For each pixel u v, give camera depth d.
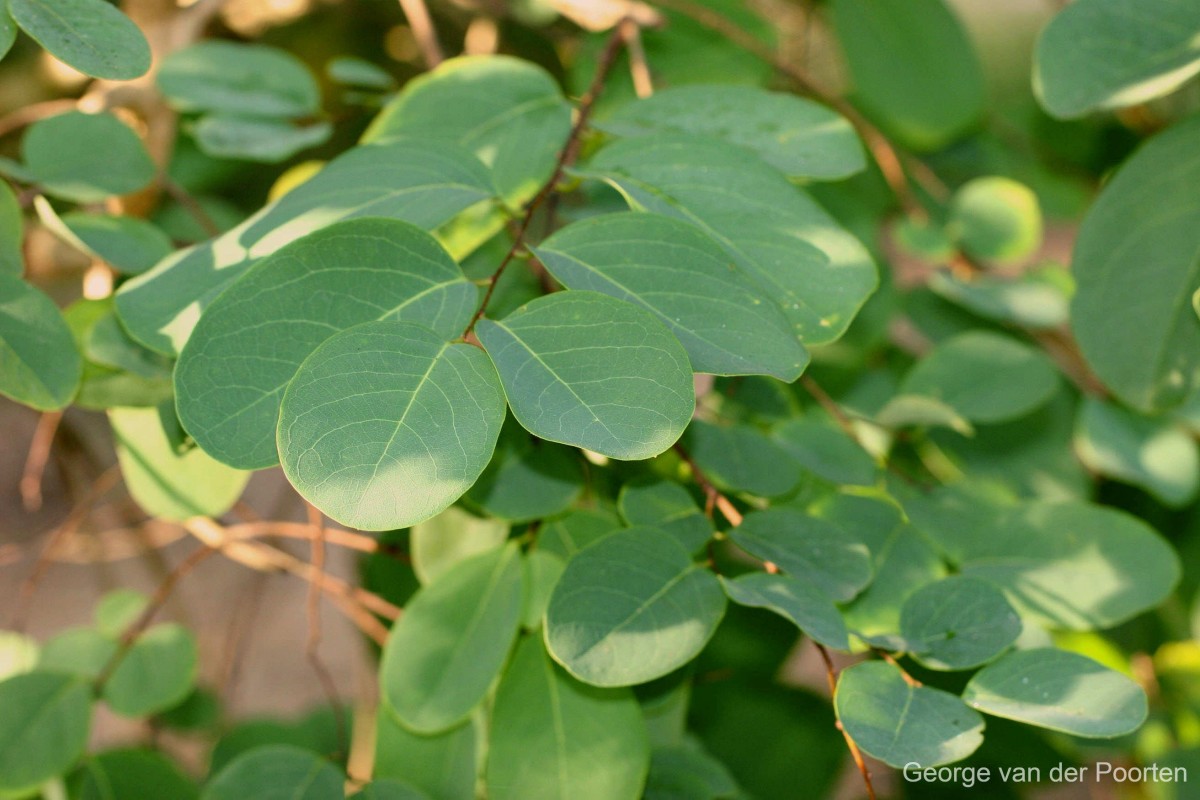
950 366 0.54
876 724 0.42
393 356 0.40
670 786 0.48
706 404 0.51
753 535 0.46
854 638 0.44
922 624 0.44
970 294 0.55
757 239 0.45
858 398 0.55
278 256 0.41
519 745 0.46
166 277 0.44
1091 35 0.47
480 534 0.49
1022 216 0.57
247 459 0.40
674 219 0.43
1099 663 0.43
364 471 0.39
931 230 0.58
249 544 0.56
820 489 0.50
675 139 0.46
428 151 0.45
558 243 0.43
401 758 0.47
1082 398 0.58
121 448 0.48
